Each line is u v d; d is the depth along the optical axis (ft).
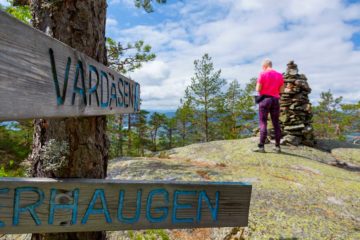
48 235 6.11
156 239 10.42
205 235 10.78
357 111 94.53
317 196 13.71
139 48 31.27
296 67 29.40
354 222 11.01
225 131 78.02
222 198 5.13
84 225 4.49
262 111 23.06
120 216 4.67
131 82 7.04
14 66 2.74
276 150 23.59
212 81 70.33
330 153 27.25
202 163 21.85
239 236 10.01
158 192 4.84
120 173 17.13
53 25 5.91
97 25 6.38
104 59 6.75
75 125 6.07
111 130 62.80
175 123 94.73
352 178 17.62
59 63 3.53
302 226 10.31
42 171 6.08
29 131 34.06
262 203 12.41
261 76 22.57
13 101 2.72
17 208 4.15
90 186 4.50
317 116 106.63
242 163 20.86
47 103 3.27
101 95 4.91
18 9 18.72
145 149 100.07
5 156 33.35
